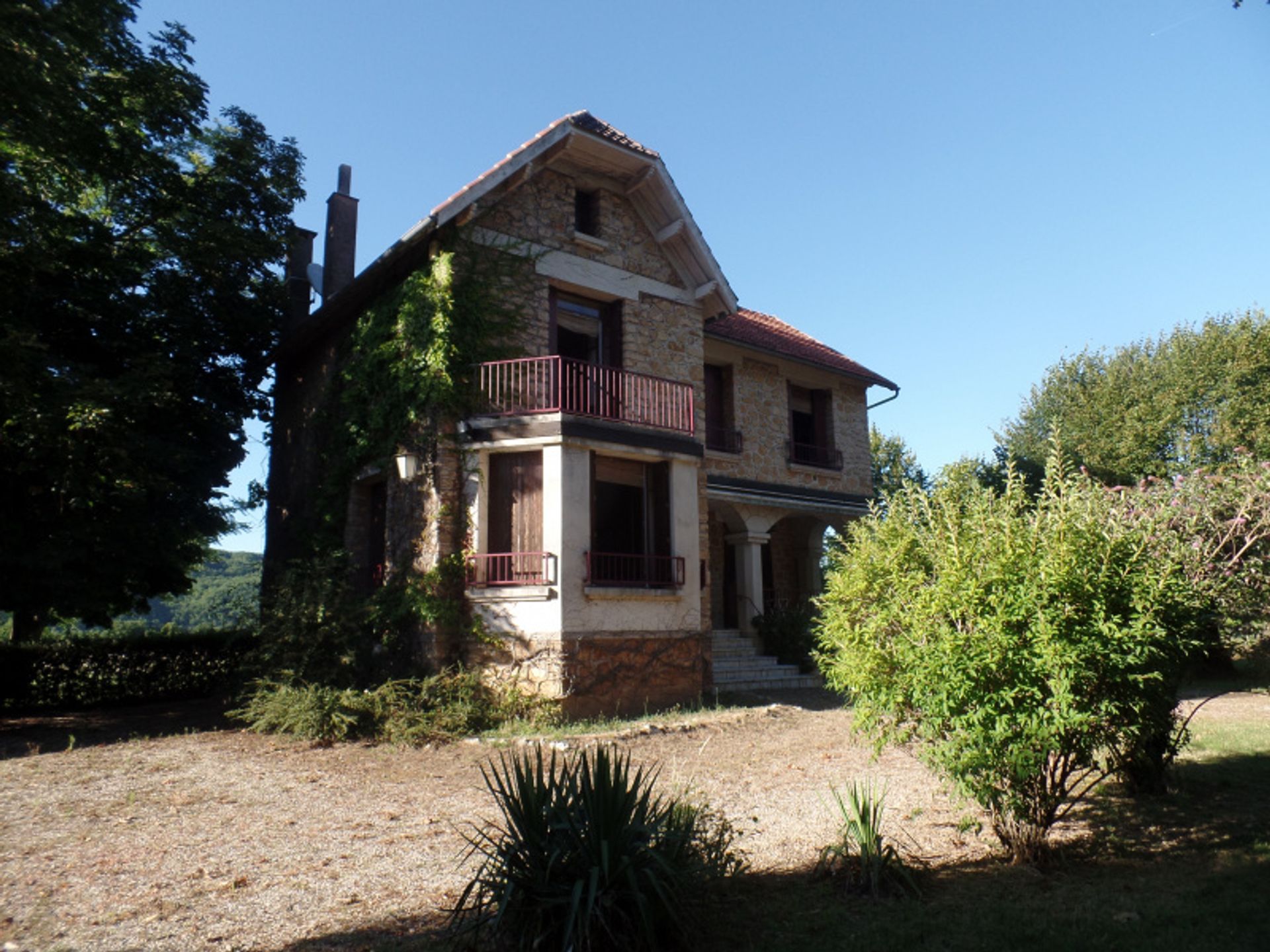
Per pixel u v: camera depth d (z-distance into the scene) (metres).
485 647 11.39
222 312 15.38
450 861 5.41
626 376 13.48
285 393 16.53
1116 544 5.12
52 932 4.21
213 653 16.08
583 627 11.32
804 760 8.68
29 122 11.09
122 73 13.09
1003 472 24.05
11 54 10.20
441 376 11.65
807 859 5.44
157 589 13.99
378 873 5.18
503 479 11.92
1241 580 7.82
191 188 15.11
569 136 12.83
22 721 12.61
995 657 4.88
